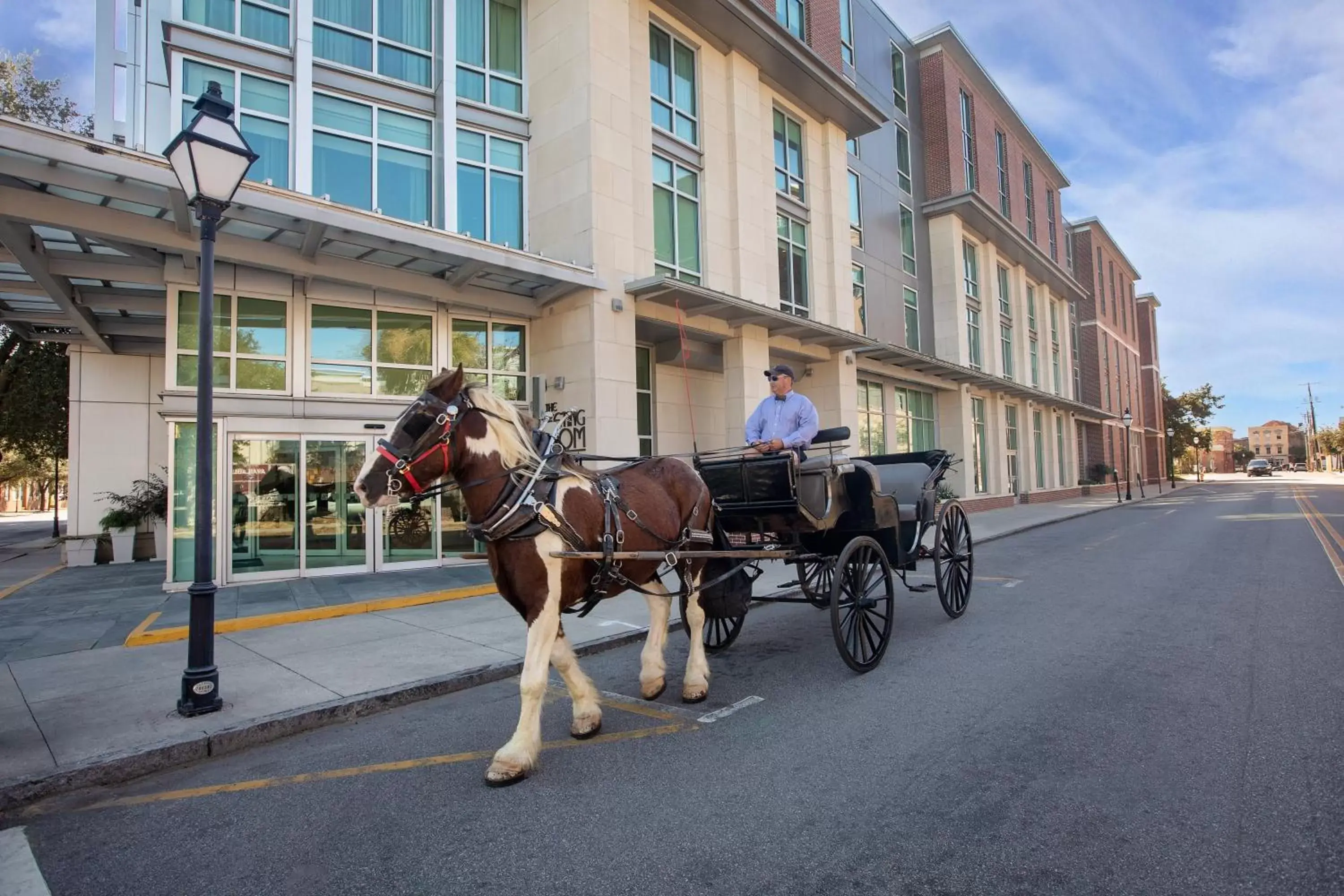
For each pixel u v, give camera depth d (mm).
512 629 8062
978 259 29422
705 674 5645
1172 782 3854
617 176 13617
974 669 6137
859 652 6805
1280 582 10039
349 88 12148
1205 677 5715
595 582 4715
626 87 13930
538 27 14266
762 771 4180
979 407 29156
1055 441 36719
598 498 4766
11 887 3244
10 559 17625
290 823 3789
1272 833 3287
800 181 19062
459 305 12984
